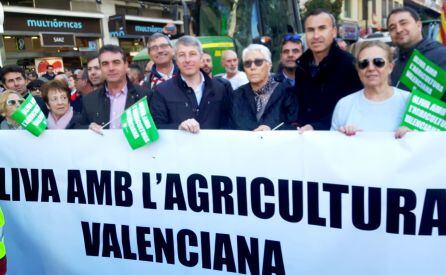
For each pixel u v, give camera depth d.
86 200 2.56
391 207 1.91
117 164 2.45
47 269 2.74
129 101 3.02
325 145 1.99
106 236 2.55
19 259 2.79
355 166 1.95
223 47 5.61
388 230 1.93
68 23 14.64
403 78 2.25
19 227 2.75
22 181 2.68
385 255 1.96
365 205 1.96
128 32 16.95
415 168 1.86
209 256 2.33
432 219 1.86
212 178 2.25
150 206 2.41
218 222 2.28
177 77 2.76
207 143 2.23
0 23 6.21
